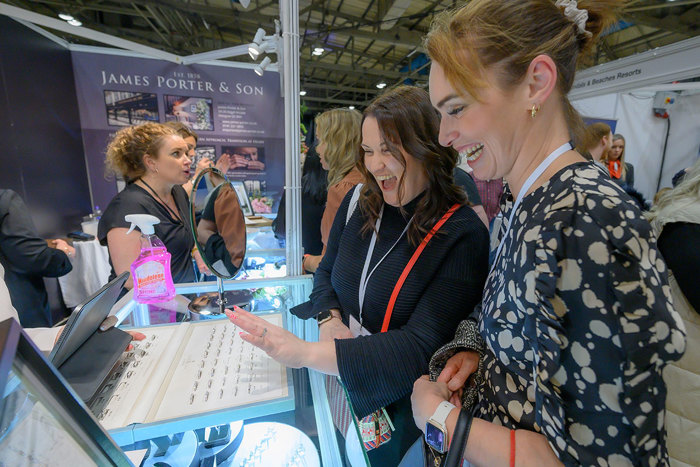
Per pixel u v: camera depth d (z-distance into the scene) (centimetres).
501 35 40
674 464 70
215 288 98
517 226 46
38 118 263
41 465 24
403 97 72
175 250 143
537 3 41
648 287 34
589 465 37
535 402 41
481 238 73
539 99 42
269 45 204
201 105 329
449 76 43
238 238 100
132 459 50
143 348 67
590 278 36
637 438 35
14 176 243
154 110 320
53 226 279
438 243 73
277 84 345
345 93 991
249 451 55
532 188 46
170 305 90
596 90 318
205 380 59
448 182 75
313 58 705
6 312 72
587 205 37
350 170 153
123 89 310
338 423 56
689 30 389
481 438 46
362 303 84
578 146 47
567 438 38
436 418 51
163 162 140
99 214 323
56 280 268
